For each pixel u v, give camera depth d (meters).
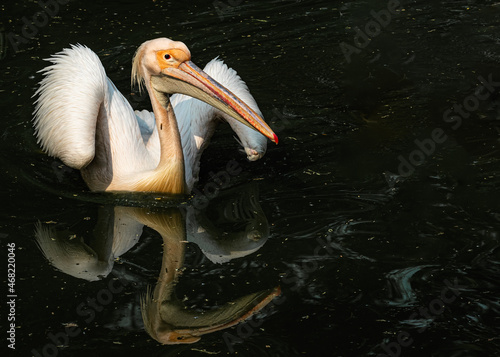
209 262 9.05
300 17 17.00
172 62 9.88
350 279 8.65
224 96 9.84
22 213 10.08
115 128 10.70
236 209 10.28
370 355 7.46
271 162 11.59
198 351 7.52
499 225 9.64
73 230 9.75
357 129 12.51
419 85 13.91
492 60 14.68
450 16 16.61
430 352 7.49
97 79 10.73
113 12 17.12
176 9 17.41
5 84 13.77
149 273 8.85
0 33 15.90
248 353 7.49
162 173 10.38
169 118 10.22
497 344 7.61
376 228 9.66
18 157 11.52
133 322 7.97
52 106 10.62
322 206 10.24
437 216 9.88
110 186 10.65
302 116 13.03
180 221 10.03
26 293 8.45
